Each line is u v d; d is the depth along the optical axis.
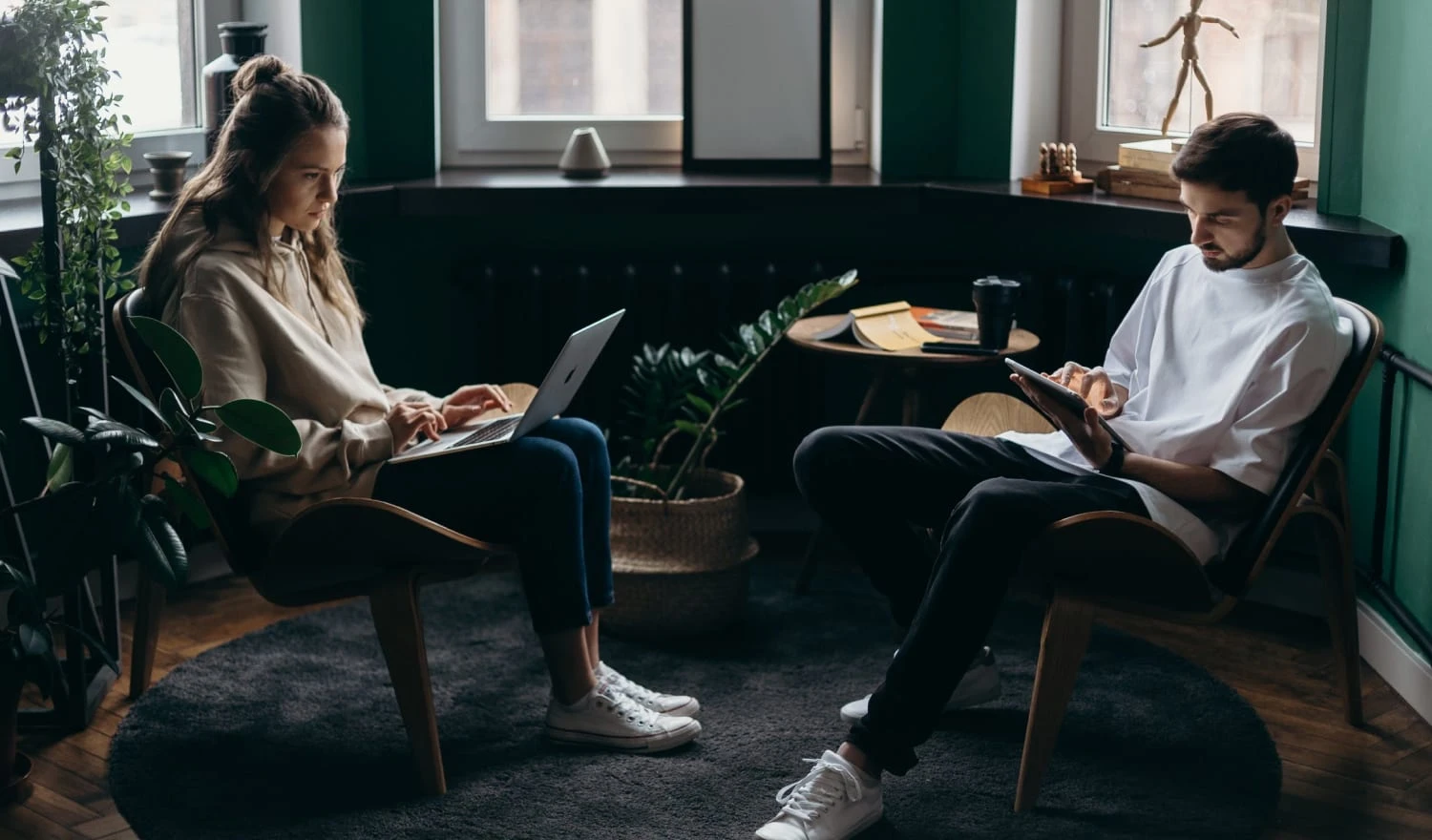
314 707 2.57
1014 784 2.30
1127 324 2.47
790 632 2.94
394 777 2.32
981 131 3.55
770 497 3.64
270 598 2.27
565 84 3.70
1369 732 2.51
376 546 2.18
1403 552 2.66
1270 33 3.20
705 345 3.49
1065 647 2.17
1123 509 2.15
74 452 2.39
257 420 2.05
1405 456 2.65
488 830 2.14
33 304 2.86
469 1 3.59
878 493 2.41
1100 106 3.52
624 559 2.85
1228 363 2.21
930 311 3.12
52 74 2.29
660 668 2.75
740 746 2.43
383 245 3.51
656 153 3.72
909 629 2.28
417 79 3.50
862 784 2.11
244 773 2.32
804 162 3.61
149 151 3.23
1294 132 3.20
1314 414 2.12
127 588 3.15
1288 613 3.07
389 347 3.56
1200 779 2.32
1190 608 2.15
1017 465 2.39
